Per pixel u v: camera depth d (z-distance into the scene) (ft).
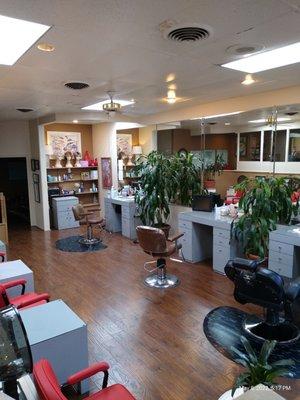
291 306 8.86
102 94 14.21
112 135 24.52
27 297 8.89
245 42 7.77
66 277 14.47
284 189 13.03
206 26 6.79
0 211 19.90
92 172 26.25
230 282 13.53
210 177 17.63
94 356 8.67
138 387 7.53
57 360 6.86
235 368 8.13
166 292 12.66
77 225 24.89
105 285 13.48
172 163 18.22
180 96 15.10
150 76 11.03
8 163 26.61
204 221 14.94
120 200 21.49
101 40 7.52
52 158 24.66
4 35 7.15
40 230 24.04
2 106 17.06
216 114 16.79
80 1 5.59
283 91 13.56
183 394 7.30
